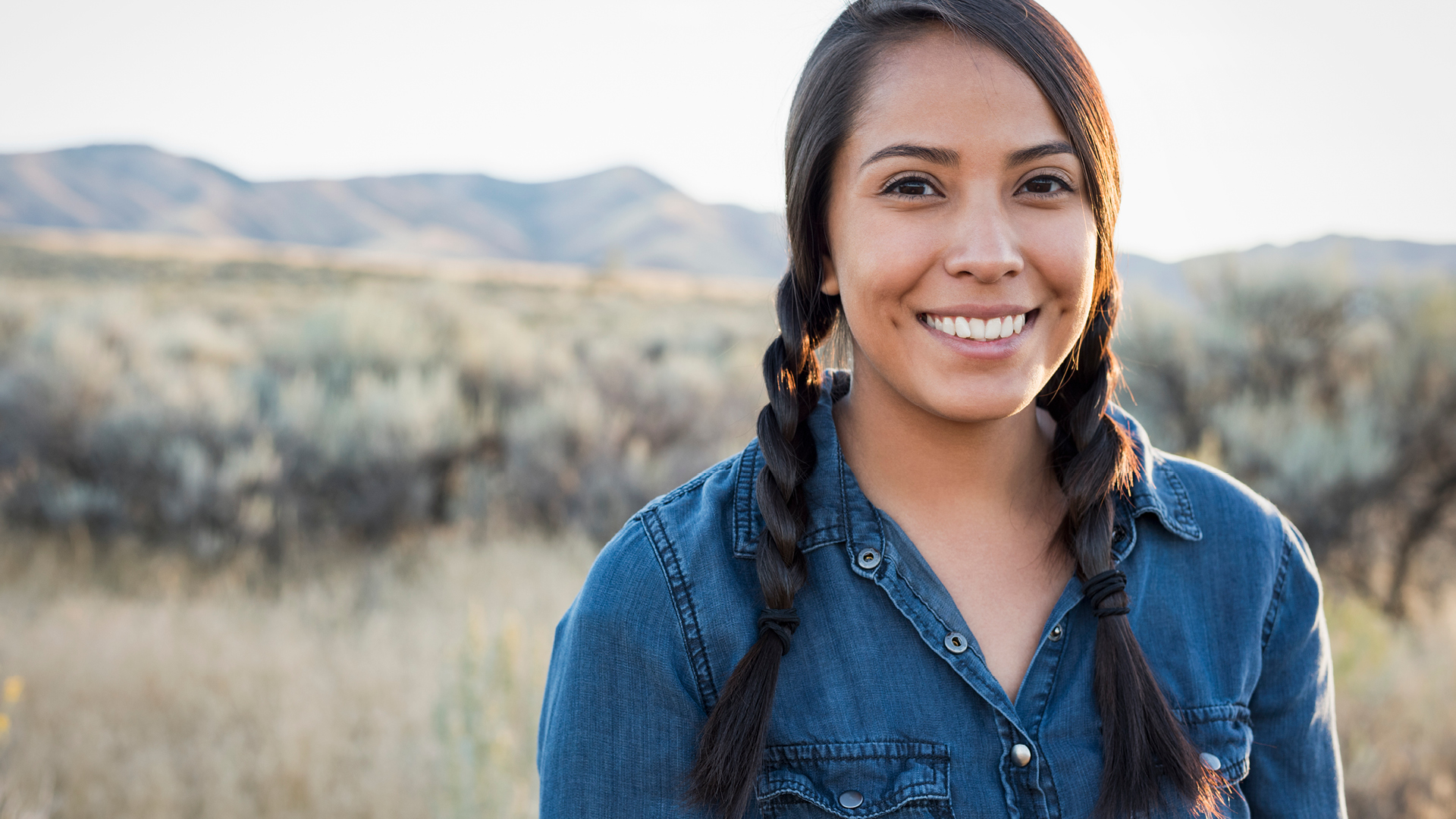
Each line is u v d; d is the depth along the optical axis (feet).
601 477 28.68
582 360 42.52
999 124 2.74
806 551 3.19
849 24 2.98
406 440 29.30
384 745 13.88
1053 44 2.83
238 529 25.79
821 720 3.07
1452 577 26.11
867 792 3.01
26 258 117.91
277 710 15.49
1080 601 3.18
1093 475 3.11
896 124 2.78
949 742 3.03
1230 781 3.18
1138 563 3.31
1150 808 2.97
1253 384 29.73
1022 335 2.83
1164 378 30.35
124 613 20.07
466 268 166.61
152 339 38.86
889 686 3.08
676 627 3.08
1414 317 28.50
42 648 17.60
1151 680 3.05
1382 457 24.30
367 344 37.11
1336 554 25.21
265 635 19.52
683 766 3.01
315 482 27.96
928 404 2.87
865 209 2.85
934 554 3.22
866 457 3.30
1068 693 3.11
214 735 14.82
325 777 13.28
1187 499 3.46
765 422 3.17
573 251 533.96
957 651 3.07
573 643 3.12
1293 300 30.30
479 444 32.50
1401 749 12.57
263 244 513.04
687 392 35.50
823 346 3.66
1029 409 3.32
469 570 23.88
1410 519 25.76
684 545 3.17
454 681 10.40
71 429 27.96
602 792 2.97
